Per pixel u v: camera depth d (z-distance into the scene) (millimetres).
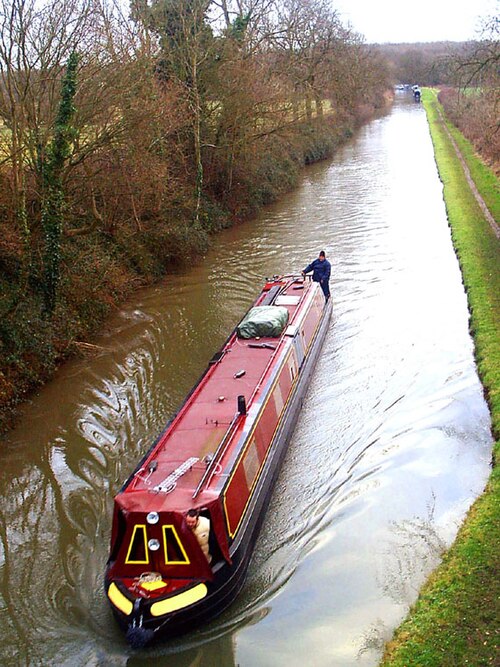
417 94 94250
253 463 10688
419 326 18250
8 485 12297
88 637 8867
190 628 8594
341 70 54812
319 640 8594
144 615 8305
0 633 9008
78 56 16828
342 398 14828
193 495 9016
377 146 54750
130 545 8859
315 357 16234
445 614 8250
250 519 9953
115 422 14219
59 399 15312
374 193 36531
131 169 21656
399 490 11516
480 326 17250
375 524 10750
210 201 31281
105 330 19359
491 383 14250
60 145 16938
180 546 8672
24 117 17000
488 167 38750
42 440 13672
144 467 9922
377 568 9781
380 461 12391
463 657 7539
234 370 13047
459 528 10227
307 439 13320
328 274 19422
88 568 10125
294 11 44438
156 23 27453
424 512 10922
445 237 26516
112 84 19016
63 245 19875
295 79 41719
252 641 8656
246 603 9258
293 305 16562
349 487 11758
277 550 10352
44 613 9312
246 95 30531
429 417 13641
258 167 35188
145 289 22969
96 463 12805
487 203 30562
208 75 29594
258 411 11453
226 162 31938
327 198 36312
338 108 60031
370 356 16734
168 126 24547
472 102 50438
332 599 9281
